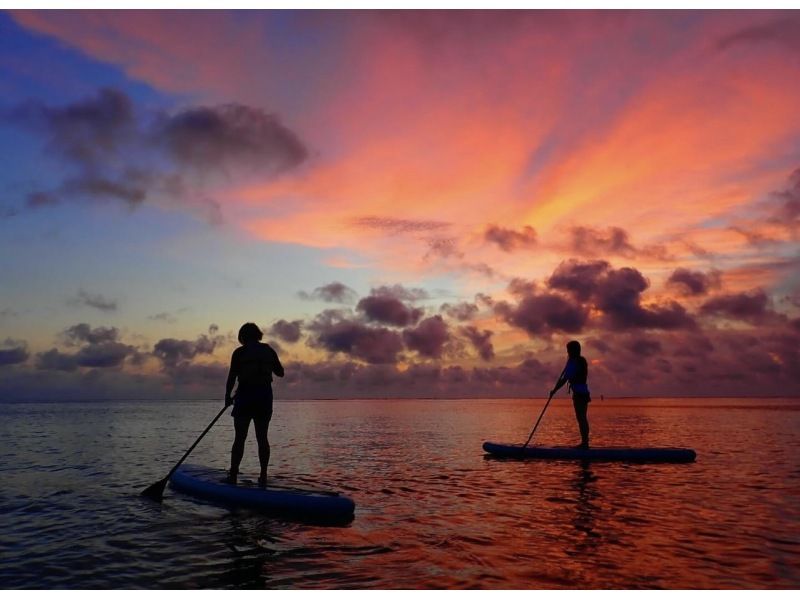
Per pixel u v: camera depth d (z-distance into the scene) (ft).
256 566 14.14
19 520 19.30
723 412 124.06
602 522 18.43
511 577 13.10
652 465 32.37
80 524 18.72
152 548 15.80
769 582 12.73
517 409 162.09
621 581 12.82
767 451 39.52
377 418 100.89
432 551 15.24
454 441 49.80
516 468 31.48
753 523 18.16
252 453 39.96
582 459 35.04
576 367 36.45
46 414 130.72
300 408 187.62
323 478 28.02
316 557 14.83
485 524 18.33
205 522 18.98
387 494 23.84
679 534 16.81
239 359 24.32
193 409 183.01
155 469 31.45
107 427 72.59
